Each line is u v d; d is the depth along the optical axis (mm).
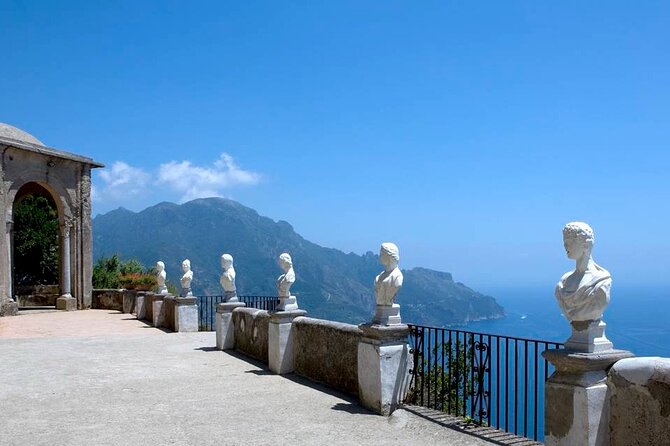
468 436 6785
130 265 39844
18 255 36000
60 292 28234
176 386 10141
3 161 25047
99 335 18094
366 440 6883
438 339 7949
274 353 11383
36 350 14828
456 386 7570
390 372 8086
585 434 5055
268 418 7922
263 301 15664
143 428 7508
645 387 4879
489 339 7020
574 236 5266
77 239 28672
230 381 10531
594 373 5133
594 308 5160
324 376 10125
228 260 15117
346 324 9719
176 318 18953
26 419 7992
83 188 29031
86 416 8125
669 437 4727
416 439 6832
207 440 6980
